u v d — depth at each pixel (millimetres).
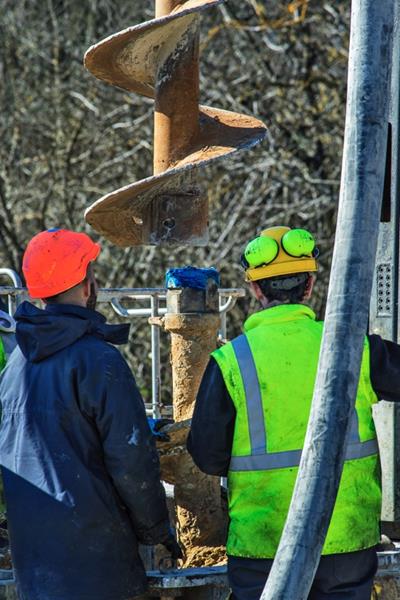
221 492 12750
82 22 49781
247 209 45688
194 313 12047
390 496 13656
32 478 10188
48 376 10273
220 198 45938
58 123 49750
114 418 10047
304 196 45469
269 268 10398
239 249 45688
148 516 10234
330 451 7703
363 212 7777
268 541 10047
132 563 10352
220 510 12328
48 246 10477
